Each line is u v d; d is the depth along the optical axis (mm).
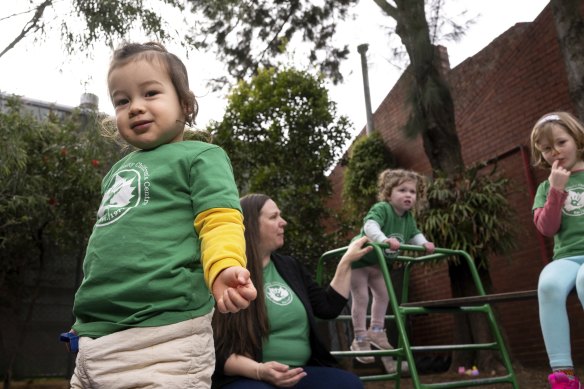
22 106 5703
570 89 5246
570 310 5957
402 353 2699
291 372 1841
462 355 5820
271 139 7176
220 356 1892
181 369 1178
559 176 2219
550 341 2057
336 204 9391
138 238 1236
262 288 2029
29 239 5422
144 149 1382
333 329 5848
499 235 5531
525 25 7008
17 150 4770
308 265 6801
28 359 5660
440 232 5520
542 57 6645
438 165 6195
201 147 1356
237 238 1162
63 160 5414
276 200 6957
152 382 1142
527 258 6523
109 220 1286
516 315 6641
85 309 1238
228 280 1063
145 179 1299
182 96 1411
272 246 2248
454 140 6203
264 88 7387
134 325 1183
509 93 7023
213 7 7004
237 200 1263
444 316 7414
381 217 3654
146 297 1198
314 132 7277
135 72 1352
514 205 6711
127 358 1161
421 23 6145
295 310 2129
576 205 2264
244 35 7895
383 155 8461
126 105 1366
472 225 5500
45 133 5496
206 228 1197
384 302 3750
